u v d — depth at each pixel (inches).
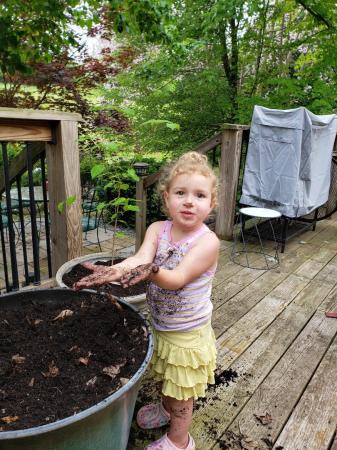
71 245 83.0
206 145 148.6
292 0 219.0
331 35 214.7
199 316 49.2
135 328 49.1
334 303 103.6
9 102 169.3
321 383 70.8
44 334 48.5
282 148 133.6
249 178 145.4
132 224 190.9
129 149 73.4
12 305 55.4
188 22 222.8
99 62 181.0
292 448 56.4
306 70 227.6
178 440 52.8
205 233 48.9
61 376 40.6
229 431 58.9
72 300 57.4
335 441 58.0
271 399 66.1
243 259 134.3
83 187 177.8
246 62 251.9
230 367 74.4
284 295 107.2
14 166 89.3
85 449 36.4
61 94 172.7
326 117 144.0
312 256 140.4
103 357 43.7
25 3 113.7
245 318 93.5
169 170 50.7
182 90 231.1
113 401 35.5
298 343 83.7
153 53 224.4
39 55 129.7
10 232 77.9
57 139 76.9
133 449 55.2
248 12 197.5
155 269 39.9
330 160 157.2
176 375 49.9
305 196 141.4
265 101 219.9
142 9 115.8
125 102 227.3
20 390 38.4
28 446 32.2
